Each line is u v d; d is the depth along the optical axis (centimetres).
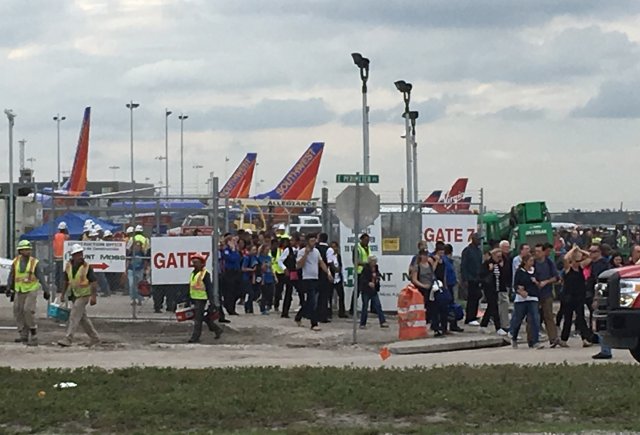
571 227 5581
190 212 3553
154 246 2762
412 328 2528
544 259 2383
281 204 4638
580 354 2200
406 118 4338
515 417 1356
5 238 4544
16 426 1324
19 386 1600
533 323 2367
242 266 3117
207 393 1517
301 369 1792
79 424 1335
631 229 5234
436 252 2658
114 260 2800
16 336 2583
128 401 1446
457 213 3216
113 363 2081
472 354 2258
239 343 2492
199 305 2494
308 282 2741
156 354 2256
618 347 1866
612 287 1866
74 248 2388
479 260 2852
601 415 1363
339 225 3095
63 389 1566
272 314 3138
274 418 1360
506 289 2678
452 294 2688
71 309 2398
